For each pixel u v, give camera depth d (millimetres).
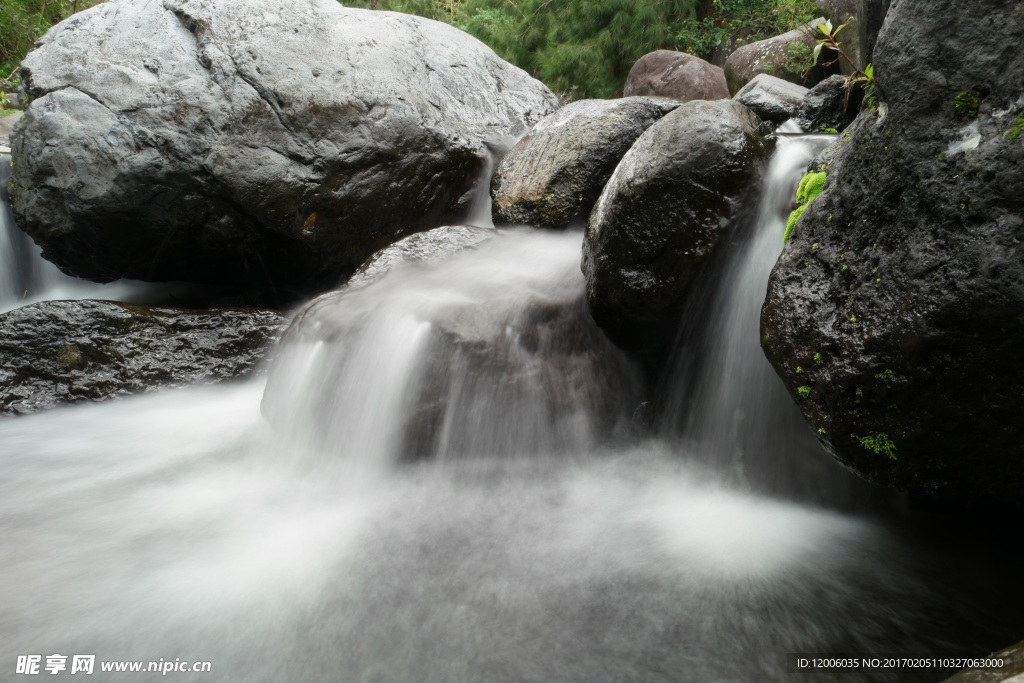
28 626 2555
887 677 2254
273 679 2297
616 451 3998
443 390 3865
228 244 5910
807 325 2598
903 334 2277
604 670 2299
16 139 5695
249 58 5570
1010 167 2031
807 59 7660
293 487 3736
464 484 3680
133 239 5762
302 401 4168
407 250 5113
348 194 5820
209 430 4574
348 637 2482
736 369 3502
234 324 5488
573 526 3242
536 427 3932
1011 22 2039
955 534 3059
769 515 3291
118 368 5137
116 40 5629
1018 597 2658
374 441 3883
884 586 2723
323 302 4586
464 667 2324
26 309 5227
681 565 2883
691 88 9594
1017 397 2184
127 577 2863
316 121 5660
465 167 6480
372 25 6402
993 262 2061
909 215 2318
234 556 3029
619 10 11859
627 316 3768
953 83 2174
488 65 7238
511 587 2760
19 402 4969
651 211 3438
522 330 4090
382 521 3328
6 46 13867
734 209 3324
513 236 5426
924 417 2357
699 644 2416
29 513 3436
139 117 5402
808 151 3338
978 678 1812
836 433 2572
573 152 5613
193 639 2486
